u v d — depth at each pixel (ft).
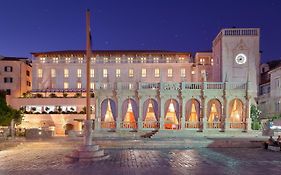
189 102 171.63
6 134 170.19
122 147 121.29
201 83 171.42
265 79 232.53
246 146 122.83
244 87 168.76
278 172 66.64
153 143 124.16
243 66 202.18
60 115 240.12
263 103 221.05
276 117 184.24
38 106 258.57
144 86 174.81
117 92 173.37
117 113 172.55
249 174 64.28
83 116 240.53
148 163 79.25
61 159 87.76
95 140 134.10
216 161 83.15
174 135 160.04
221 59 206.18
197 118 169.68
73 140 142.61
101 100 174.50
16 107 257.75
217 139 137.69
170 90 171.83
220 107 169.48
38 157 92.89
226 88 168.76
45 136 170.71
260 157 91.66
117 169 69.92
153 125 171.53
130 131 168.35
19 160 86.12
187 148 119.24
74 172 66.28
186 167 72.90
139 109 172.04
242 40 202.80
